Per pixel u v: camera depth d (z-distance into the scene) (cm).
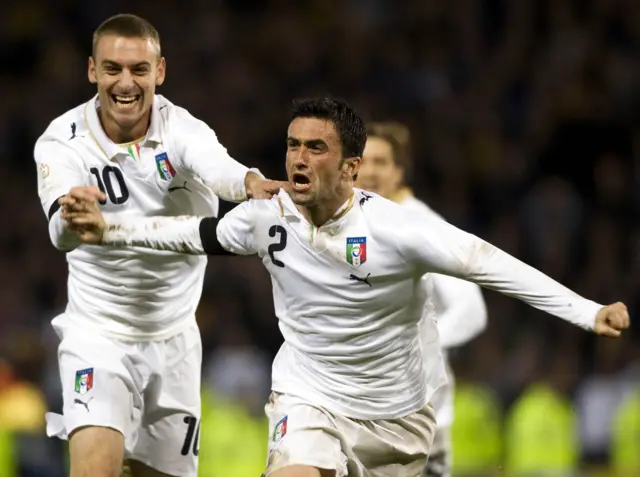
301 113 1891
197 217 1988
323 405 1986
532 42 6303
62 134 2166
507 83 6138
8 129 5791
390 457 2045
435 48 6312
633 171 5641
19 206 5562
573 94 5981
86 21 6256
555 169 5678
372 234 1902
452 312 2630
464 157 5788
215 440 3722
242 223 1950
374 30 6397
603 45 6238
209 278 4856
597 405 4088
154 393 2294
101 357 2203
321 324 1962
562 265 5222
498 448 3931
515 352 4556
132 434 2261
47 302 5094
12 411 3772
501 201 5562
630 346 4419
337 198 1909
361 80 6156
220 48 6256
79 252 2231
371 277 1909
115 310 2238
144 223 1962
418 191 5609
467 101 6062
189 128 2130
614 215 5488
